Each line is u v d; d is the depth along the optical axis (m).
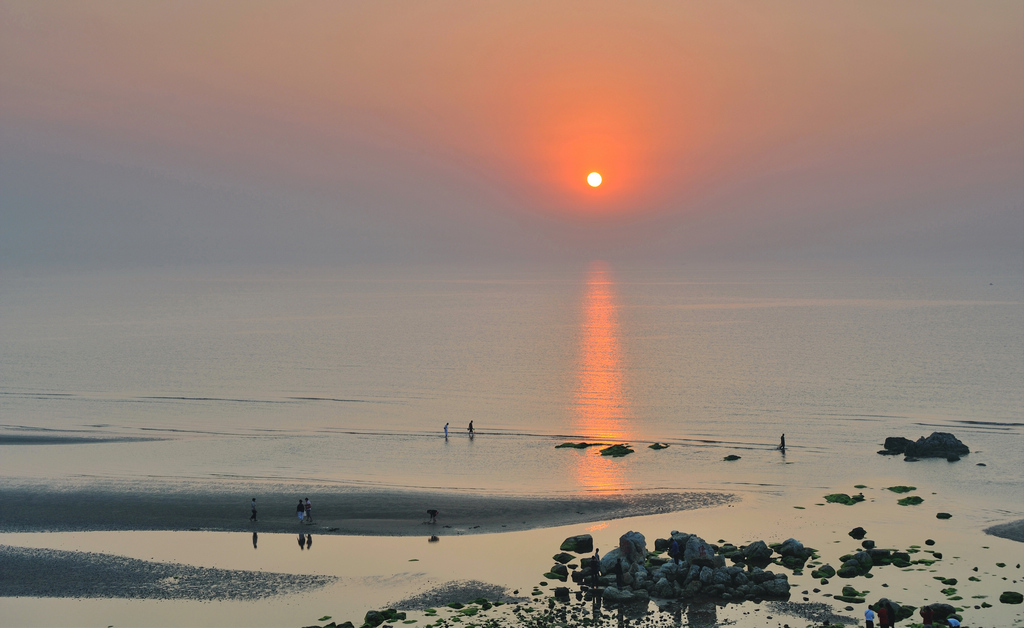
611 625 35.22
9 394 105.56
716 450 71.31
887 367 121.62
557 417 88.56
